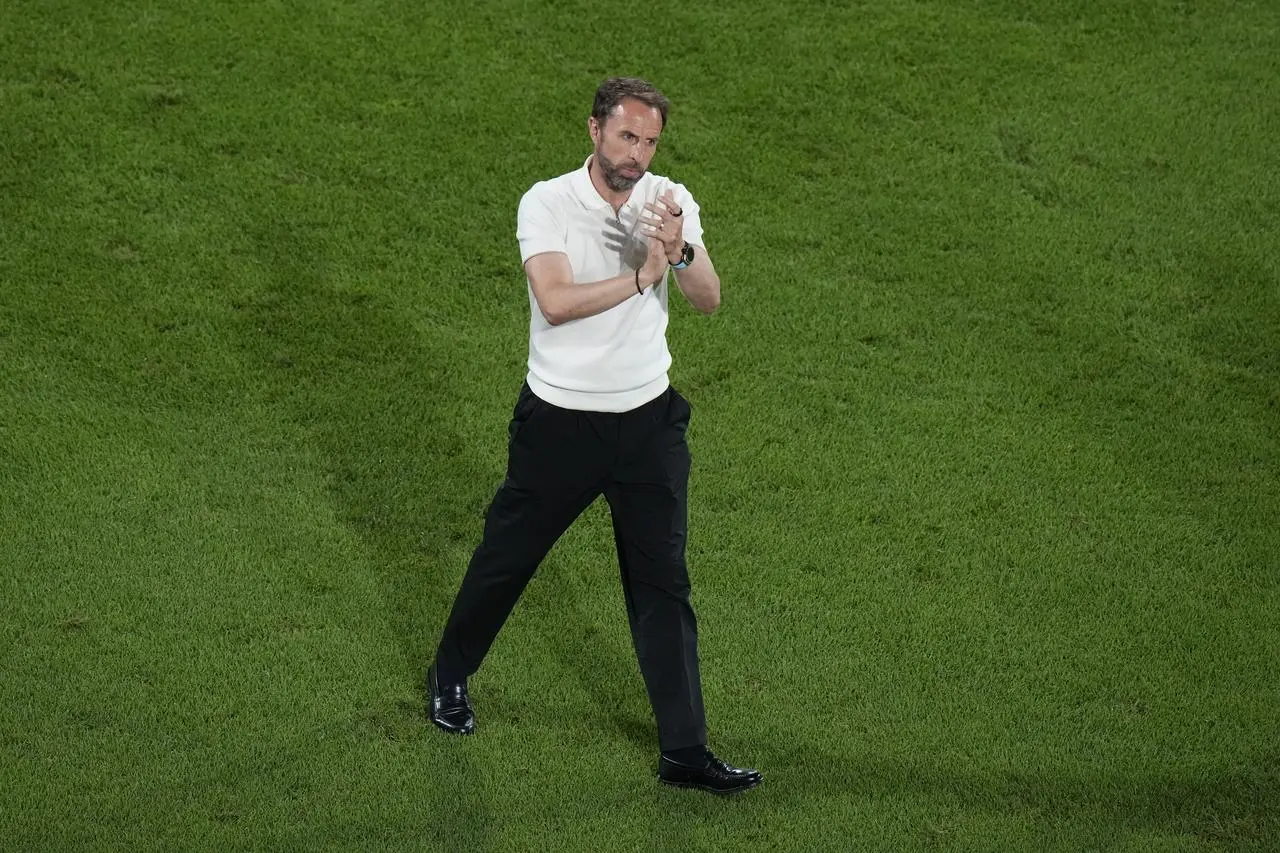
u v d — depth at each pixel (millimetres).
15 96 23469
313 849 14312
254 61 24531
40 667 15898
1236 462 19688
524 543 14523
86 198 22109
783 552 18047
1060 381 20750
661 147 23922
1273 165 24484
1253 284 22406
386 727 15633
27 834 14211
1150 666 16906
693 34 25938
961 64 25875
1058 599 17672
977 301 21891
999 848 14758
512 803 14938
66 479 18156
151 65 24250
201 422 19094
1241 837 15016
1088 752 15852
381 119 23859
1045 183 23938
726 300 21594
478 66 24938
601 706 16109
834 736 15898
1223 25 27062
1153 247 22938
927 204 23422
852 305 21672
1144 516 18828
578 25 25859
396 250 21875
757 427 19734
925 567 17969
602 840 14633
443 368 20234
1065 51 26312
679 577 14625
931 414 20109
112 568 17109
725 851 14602
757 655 16766
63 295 20672
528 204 13523
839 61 25734
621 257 13664
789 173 23750
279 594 17016
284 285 21156
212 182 22578
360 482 18516
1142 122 25094
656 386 13797
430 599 17141
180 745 15234
